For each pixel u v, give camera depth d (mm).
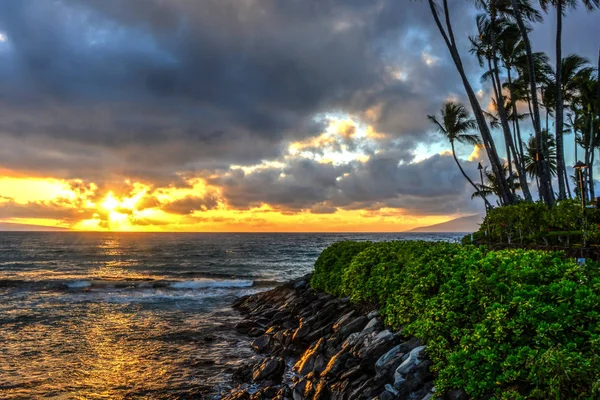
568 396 4273
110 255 71750
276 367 10898
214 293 27016
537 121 18984
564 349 4477
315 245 117312
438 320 6500
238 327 16812
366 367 8055
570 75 25328
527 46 19062
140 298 24953
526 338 5176
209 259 64188
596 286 5402
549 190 18672
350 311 12312
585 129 27641
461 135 28422
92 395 10273
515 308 5559
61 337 15703
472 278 6668
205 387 10664
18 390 10570
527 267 6352
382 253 11945
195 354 13555
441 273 7797
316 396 8242
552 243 13617
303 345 12617
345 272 12664
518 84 26625
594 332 4746
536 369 4629
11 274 41875
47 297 25016
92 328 17156
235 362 12688
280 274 42969
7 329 16922
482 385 5121
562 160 19578
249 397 9547
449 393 5562
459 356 5582
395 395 6449
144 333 16328
